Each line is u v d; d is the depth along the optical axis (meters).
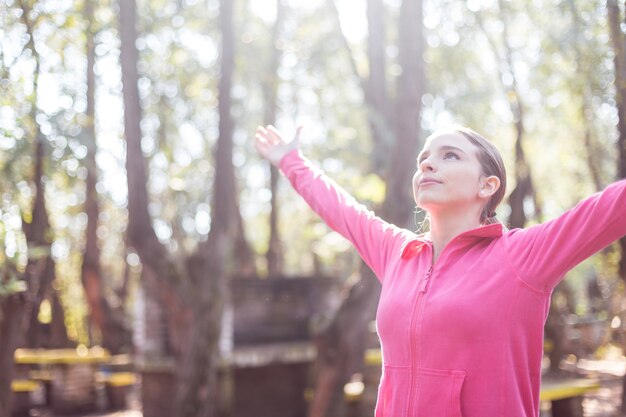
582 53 4.82
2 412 4.98
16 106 4.62
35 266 5.17
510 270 1.58
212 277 6.32
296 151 2.31
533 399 1.62
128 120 6.16
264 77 12.46
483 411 1.55
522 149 7.47
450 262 1.68
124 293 13.69
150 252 6.25
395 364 1.70
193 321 6.27
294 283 8.94
